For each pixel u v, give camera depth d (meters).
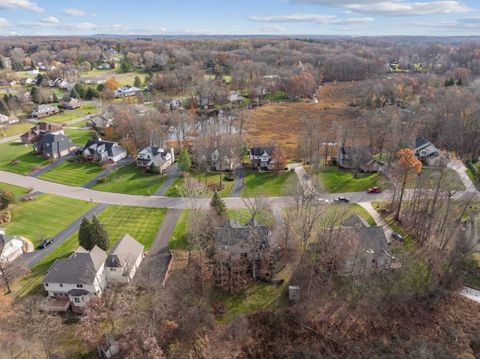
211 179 92.06
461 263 59.94
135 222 72.88
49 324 45.16
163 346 44.84
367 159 95.12
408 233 67.94
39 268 59.53
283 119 149.25
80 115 158.00
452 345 47.84
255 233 59.88
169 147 110.56
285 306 52.41
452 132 105.19
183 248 64.06
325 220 62.00
